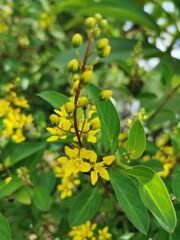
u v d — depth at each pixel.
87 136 0.14
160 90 0.36
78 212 0.17
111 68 0.33
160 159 0.19
